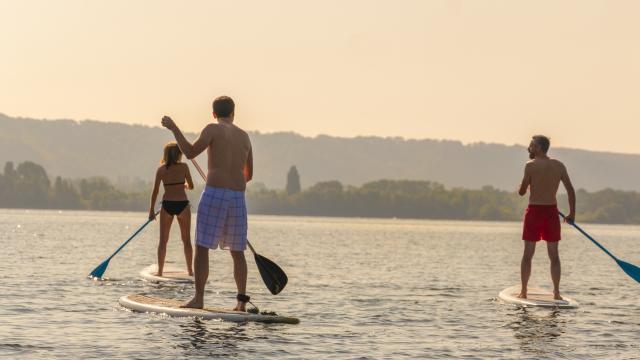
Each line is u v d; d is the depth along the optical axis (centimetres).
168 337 1873
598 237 15125
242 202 2191
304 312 2391
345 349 1816
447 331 2100
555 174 2697
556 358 1767
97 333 1914
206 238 2175
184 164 3123
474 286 3381
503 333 2081
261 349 1773
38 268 3600
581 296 3095
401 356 1761
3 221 14075
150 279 3103
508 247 8200
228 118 2202
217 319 2128
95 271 2991
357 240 9256
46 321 2072
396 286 3269
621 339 2030
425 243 8919
